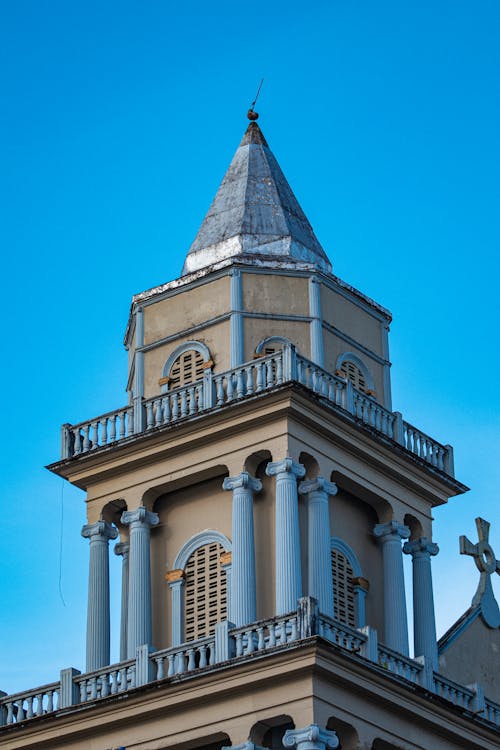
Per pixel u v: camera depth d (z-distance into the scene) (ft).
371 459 136.56
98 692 125.08
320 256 148.36
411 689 121.90
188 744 120.16
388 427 140.15
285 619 117.70
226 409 131.64
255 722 116.26
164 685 120.16
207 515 135.54
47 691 127.65
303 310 141.49
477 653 143.02
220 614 131.85
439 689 128.36
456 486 143.54
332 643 114.83
